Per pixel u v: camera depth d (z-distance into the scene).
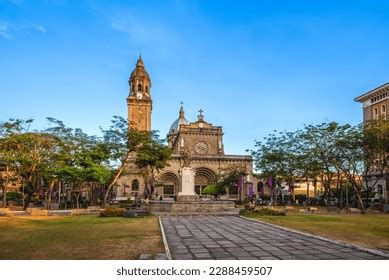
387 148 36.59
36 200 49.06
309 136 42.75
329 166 43.88
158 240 14.44
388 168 42.19
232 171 68.25
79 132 42.41
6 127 35.03
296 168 49.72
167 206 32.16
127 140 44.50
